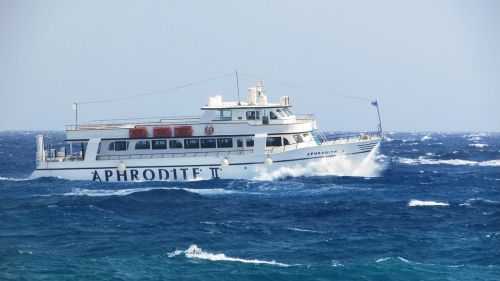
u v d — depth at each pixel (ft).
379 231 562.25
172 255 482.28
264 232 558.15
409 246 509.76
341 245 513.86
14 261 466.70
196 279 428.56
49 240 533.14
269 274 438.81
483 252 491.31
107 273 439.63
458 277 435.12
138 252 492.54
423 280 430.20
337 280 430.61
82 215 629.92
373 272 442.50
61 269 448.24
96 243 520.83
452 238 535.19
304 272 443.32
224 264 460.55
